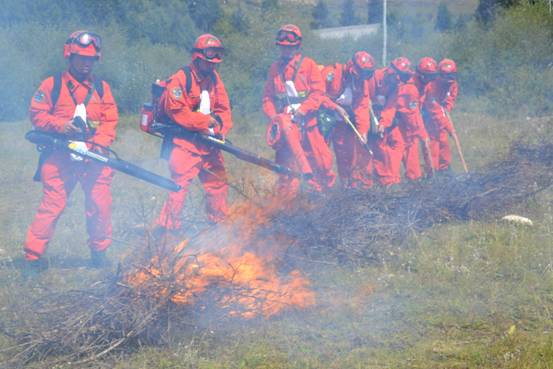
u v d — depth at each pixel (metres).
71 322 10.64
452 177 18.70
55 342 10.53
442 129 23.53
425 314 11.85
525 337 10.86
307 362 10.20
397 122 20.98
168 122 15.82
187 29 70.38
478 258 14.40
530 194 18.12
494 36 51.25
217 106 16.09
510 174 18.50
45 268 14.55
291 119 18.69
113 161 13.89
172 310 11.05
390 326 11.42
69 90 14.05
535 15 53.03
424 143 21.66
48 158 14.16
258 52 50.53
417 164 21.52
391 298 12.56
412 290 12.84
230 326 11.31
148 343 10.83
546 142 21.23
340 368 10.12
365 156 20.86
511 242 15.12
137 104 49.06
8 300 12.44
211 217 16.27
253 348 10.67
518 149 20.59
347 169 20.89
